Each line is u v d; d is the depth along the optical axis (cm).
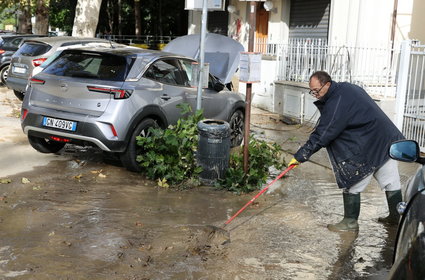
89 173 683
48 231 482
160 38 3222
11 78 1236
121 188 626
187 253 452
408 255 244
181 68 777
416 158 334
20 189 602
